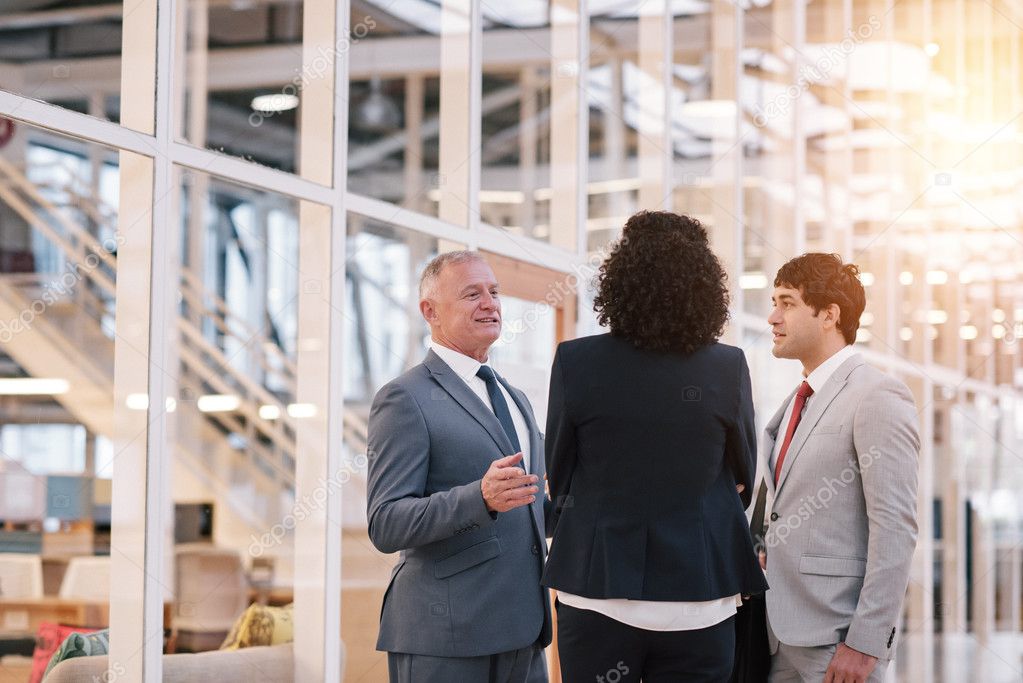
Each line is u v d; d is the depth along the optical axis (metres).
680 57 6.33
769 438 2.89
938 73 9.02
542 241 5.14
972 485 10.17
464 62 4.58
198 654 3.17
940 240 9.16
